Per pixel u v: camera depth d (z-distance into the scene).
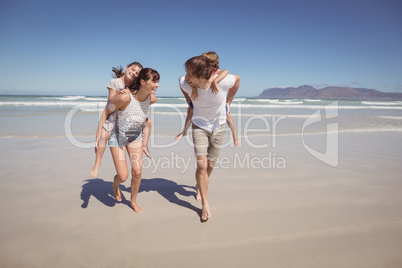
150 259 2.14
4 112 12.34
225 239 2.44
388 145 6.62
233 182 3.88
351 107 22.86
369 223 2.71
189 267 2.05
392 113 16.89
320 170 4.49
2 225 2.58
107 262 2.09
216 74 2.67
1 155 5.05
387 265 2.08
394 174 4.31
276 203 3.18
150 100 2.78
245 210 3.01
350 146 6.46
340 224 2.69
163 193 3.53
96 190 3.55
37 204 3.07
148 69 2.51
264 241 2.40
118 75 3.00
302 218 2.82
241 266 2.07
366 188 3.68
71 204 3.11
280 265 2.09
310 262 2.12
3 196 3.24
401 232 2.55
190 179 4.11
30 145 5.93
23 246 2.26
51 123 9.17
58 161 4.78
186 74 2.50
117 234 2.50
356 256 2.19
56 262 2.07
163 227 2.65
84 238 2.41
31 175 4.01
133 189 2.89
